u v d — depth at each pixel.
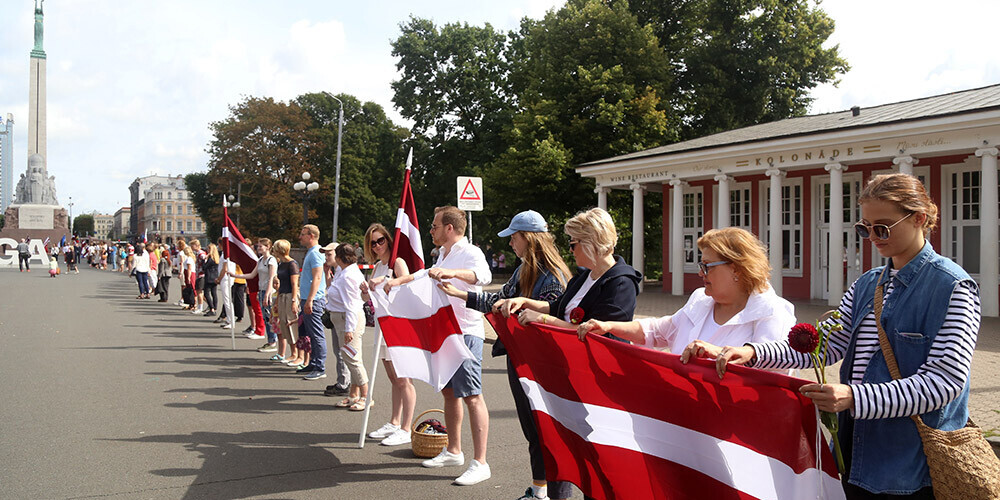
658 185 25.44
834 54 33.34
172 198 149.50
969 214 17.39
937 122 15.38
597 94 28.81
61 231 71.06
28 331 13.39
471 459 5.55
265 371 9.38
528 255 4.58
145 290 22.92
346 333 7.15
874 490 2.35
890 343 2.37
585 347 3.37
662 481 3.05
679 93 34.22
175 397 7.67
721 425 2.75
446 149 41.91
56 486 4.77
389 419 6.80
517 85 37.69
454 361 5.01
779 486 2.55
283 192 49.38
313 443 5.95
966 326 2.21
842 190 18.45
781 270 19.52
